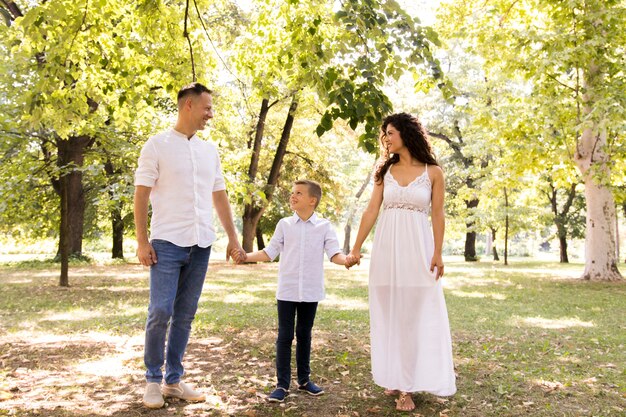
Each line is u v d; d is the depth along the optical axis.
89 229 24.84
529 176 21.66
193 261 3.77
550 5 13.70
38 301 9.45
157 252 3.60
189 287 3.79
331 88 4.55
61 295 10.45
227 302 9.47
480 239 54.28
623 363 5.01
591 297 10.88
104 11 6.35
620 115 11.88
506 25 14.90
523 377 4.42
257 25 8.41
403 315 3.71
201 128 3.77
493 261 30.52
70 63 6.55
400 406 3.60
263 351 5.31
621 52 13.58
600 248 14.84
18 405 3.52
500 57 13.60
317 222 3.96
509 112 14.16
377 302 3.82
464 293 11.49
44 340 5.77
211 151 3.94
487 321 7.50
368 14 4.16
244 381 4.23
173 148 3.67
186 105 3.70
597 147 14.07
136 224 3.58
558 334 6.51
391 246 3.79
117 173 12.64
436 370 3.62
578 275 17.16
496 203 24.52
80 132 11.20
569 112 13.51
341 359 4.95
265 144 24.69
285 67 6.03
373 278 3.85
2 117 12.24
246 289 12.04
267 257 3.96
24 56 6.18
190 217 3.68
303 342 3.95
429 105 27.42
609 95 12.35
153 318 3.56
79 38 6.46
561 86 14.12
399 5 4.41
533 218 25.08
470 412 3.57
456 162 29.11
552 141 13.59
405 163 3.87
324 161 25.66
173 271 3.62
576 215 30.22
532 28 13.13
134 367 4.59
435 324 3.68
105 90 6.80
